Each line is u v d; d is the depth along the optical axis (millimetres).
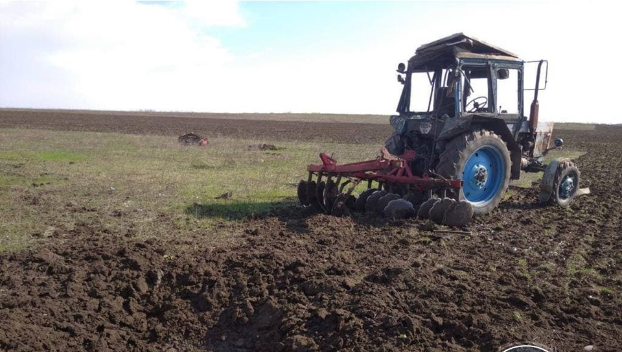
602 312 4766
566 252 6629
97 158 16844
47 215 8469
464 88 8492
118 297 5496
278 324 4902
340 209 8461
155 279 5820
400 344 4242
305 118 72375
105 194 10312
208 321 5234
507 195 10695
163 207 9195
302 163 16281
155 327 5191
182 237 7273
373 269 5836
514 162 9195
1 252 6543
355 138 31516
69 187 11031
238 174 13484
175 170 14070
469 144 8219
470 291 5109
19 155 17406
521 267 5973
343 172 8562
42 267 6016
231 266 6023
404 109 9633
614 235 7594
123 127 38938
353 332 4461
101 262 6148
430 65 9164
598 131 48406
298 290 5387
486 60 8547
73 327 4914
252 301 5340
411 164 9102
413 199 8570
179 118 61219
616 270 5953
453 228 7746
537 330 4332
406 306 4812
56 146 21125
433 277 5465
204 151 19828
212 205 9398
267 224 7992
